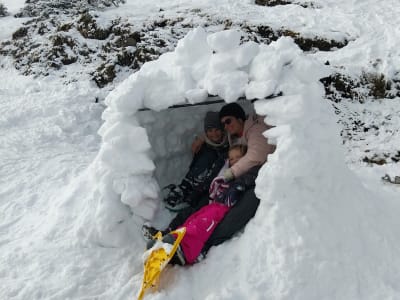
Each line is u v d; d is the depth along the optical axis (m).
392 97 6.00
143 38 8.21
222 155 3.62
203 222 2.88
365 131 5.56
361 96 6.07
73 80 7.86
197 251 2.83
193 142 3.88
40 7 13.23
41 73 8.38
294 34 7.63
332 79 6.21
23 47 9.60
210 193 3.28
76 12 10.94
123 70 7.91
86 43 8.83
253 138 3.18
